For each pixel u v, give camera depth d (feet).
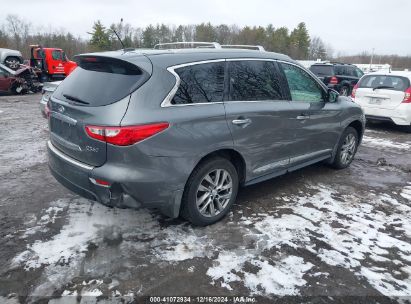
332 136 16.22
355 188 15.48
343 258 10.15
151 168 9.57
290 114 13.32
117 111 9.12
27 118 30.91
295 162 14.48
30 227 11.32
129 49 11.21
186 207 10.89
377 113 27.68
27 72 53.11
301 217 12.51
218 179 11.55
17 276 8.98
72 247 10.25
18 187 14.57
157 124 9.41
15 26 189.26
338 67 50.96
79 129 9.70
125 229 11.31
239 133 11.44
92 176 9.55
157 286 8.78
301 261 9.93
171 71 10.03
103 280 8.91
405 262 10.09
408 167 18.92
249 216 12.45
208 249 10.34
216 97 11.02
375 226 12.08
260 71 12.63
